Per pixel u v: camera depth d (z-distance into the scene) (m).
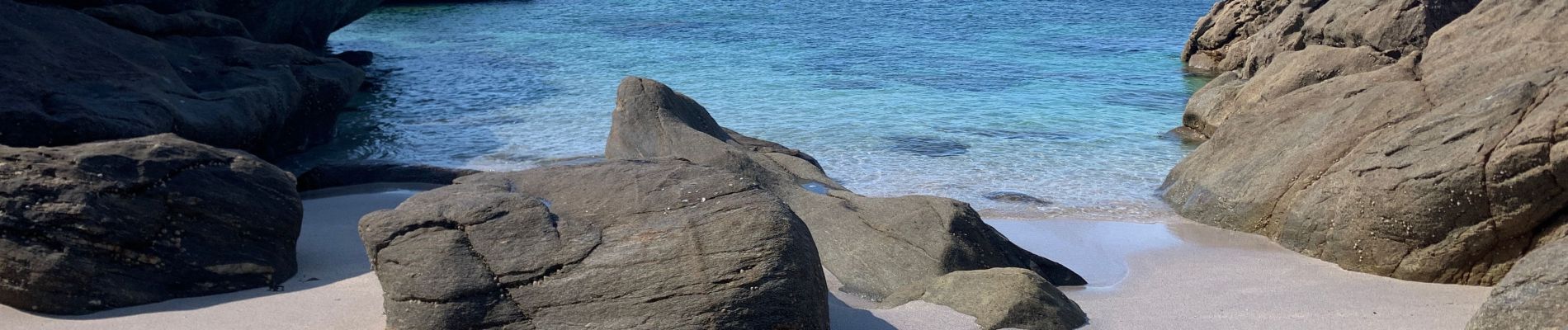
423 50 30.53
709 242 7.15
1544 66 10.99
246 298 8.80
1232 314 8.81
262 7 22.80
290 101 16.06
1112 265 10.64
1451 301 9.19
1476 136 9.73
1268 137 12.65
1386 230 10.09
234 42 17.06
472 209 7.56
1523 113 9.52
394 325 7.23
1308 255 10.95
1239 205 12.02
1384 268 10.16
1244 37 27.84
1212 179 12.66
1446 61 13.26
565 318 7.04
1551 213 9.32
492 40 32.97
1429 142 10.16
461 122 18.92
